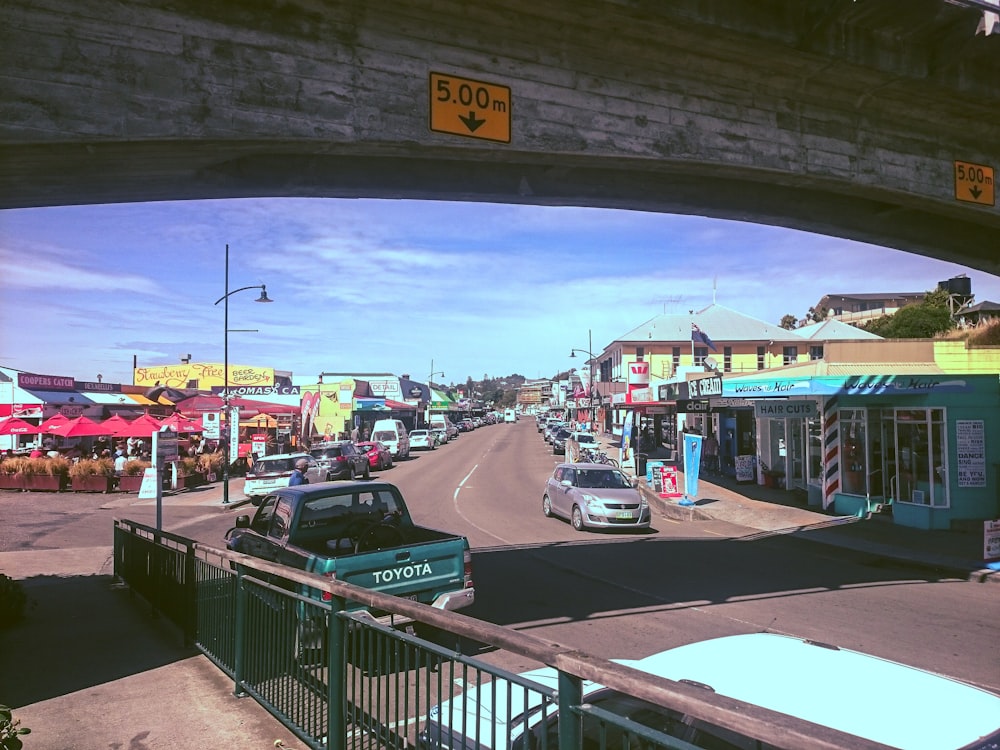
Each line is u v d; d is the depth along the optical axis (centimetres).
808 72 892
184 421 3216
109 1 560
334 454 2702
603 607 900
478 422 11181
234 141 605
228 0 604
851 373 1942
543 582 1063
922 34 896
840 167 969
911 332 5209
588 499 1611
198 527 1723
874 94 962
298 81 630
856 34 869
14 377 3291
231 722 478
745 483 2530
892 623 823
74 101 546
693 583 1059
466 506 2083
